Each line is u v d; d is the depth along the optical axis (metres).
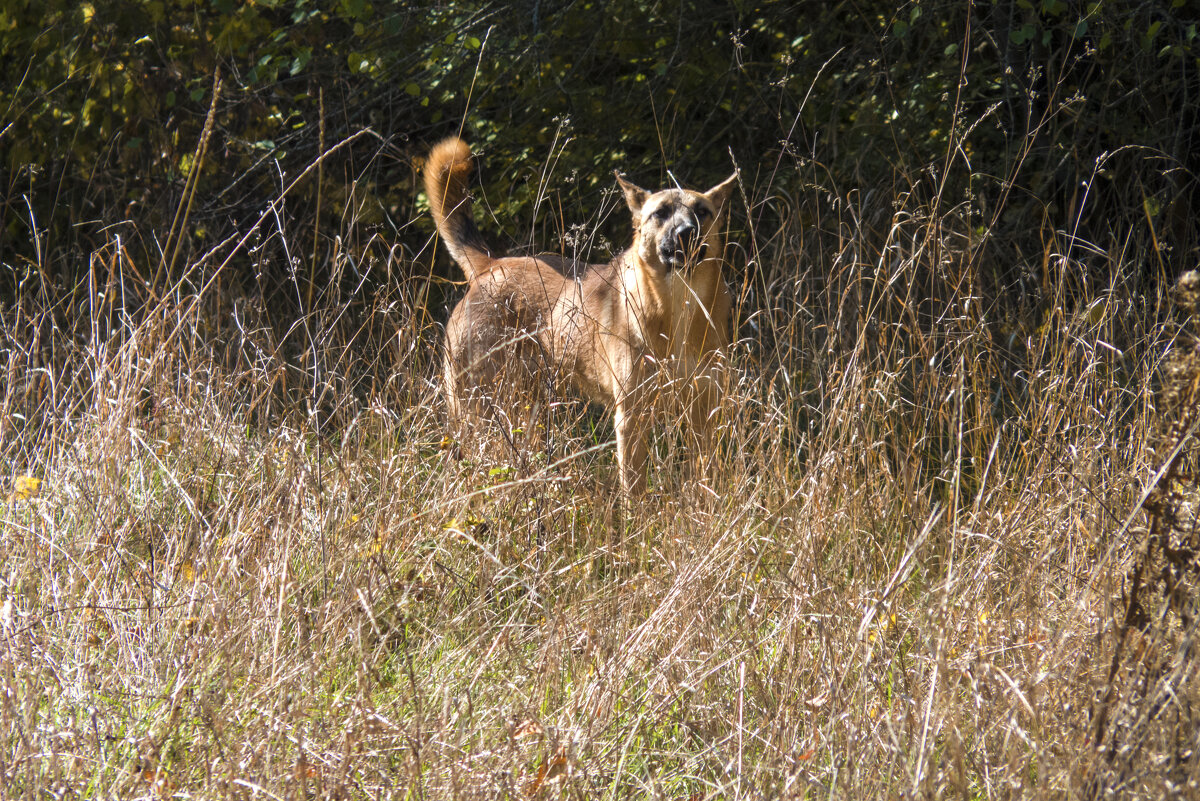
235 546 6.57
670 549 6.99
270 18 15.09
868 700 5.37
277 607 5.91
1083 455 6.75
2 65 15.51
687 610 6.00
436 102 15.16
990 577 6.16
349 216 14.27
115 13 13.45
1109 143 12.98
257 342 9.77
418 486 7.75
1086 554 6.13
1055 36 13.30
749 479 7.56
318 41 14.37
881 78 13.40
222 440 7.80
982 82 12.80
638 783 5.04
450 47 14.12
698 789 5.20
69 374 10.05
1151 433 6.57
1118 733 4.54
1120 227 11.62
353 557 6.73
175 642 5.89
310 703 5.47
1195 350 5.00
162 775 4.82
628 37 13.77
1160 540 4.77
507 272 11.36
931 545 6.88
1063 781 4.45
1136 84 12.46
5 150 15.26
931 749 4.58
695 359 9.74
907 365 8.80
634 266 10.09
